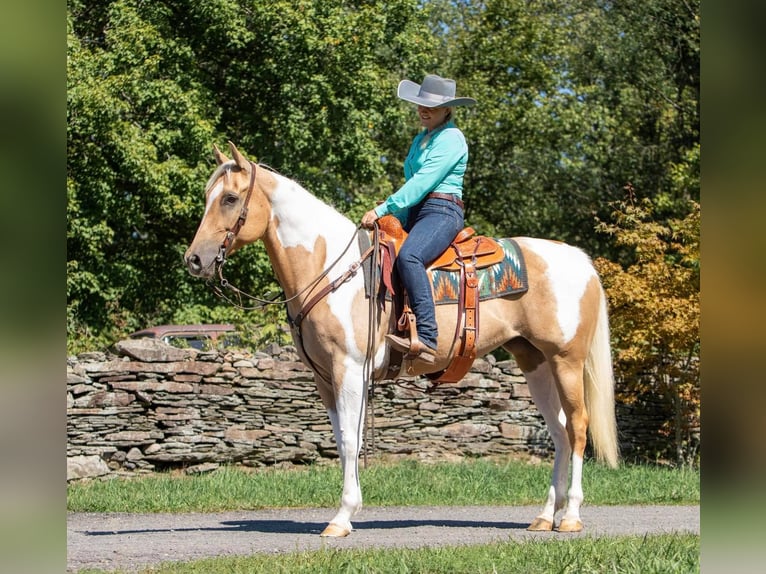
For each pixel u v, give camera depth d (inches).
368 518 325.1
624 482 418.0
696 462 537.3
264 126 788.0
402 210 279.0
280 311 555.5
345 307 260.2
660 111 999.0
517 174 1022.4
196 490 369.1
